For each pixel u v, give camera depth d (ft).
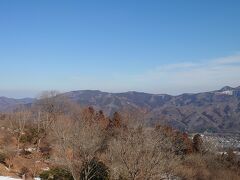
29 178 137.80
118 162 111.34
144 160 93.15
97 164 116.88
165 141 119.85
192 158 186.91
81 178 116.16
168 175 108.47
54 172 131.75
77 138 118.62
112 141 125.80
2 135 198.59
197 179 178.50
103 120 206.18
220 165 204.23
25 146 189.47
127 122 146.00
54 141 173.37
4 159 160.86
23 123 205.67
